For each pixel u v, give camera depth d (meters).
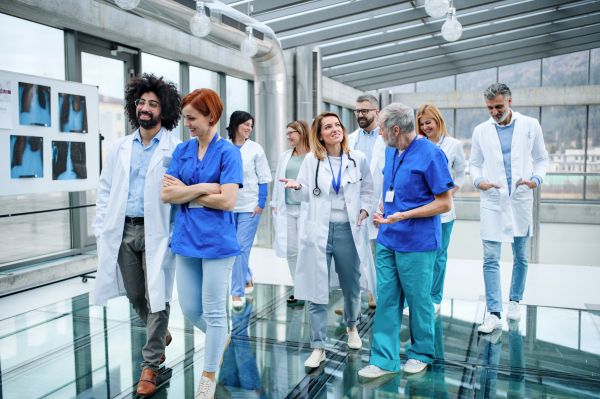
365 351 3.16
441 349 3.21
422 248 2.75
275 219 4.40
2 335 3.42
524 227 3.72
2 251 4.98
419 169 2.69
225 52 8.17
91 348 3.18
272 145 7.94
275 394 2.56
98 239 2.71
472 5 8.15
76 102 4.87
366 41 10.16
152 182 2.64
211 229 2.41
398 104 2.75
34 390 2.60
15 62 5.09
